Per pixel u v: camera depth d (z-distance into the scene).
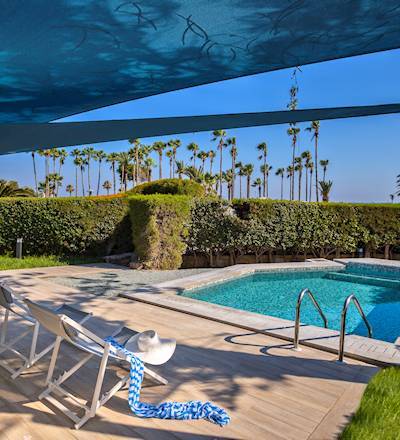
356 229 17.73
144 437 3.26
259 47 2.57
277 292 11.62
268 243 16.67
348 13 2.12
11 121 4.06
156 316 7.22
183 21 2.19
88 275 12.16
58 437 3.22
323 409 3.78
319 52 2.67
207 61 2.78
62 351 5.15
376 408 3.80
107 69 2.83
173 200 14.08
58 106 3.64
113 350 3.62
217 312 7.34
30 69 2.76
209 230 15.70
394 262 15.02
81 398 3.89
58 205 15.87
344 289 12.20
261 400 3.95
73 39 2.35
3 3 1.89
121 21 2.16
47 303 8.10
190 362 4.94
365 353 5.20
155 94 3.51
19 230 15.96
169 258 14.02
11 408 3.66
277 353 5.33
